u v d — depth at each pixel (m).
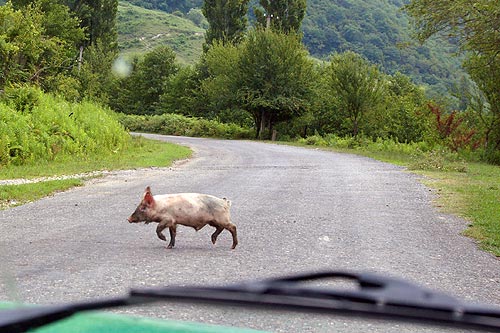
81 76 47.41
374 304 1.75
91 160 23.08
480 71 31.64
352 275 1.92
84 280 5.92
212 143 41.28
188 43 141.38
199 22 177.25
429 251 8.02
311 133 56.84
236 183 15.97
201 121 57.84
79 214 10.62
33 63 36.47
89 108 30.20
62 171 18.84
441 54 151.25
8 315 1.80
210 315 4.68
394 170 21.19
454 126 33.22
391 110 48.28
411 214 11.31
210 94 58.19
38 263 6.68
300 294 1.83
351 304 1.76
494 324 1.70
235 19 69.88
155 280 5.96
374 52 155.50
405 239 8.81
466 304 1.77
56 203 12.10
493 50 25.81
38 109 25.09
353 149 36.84
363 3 178.88
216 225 7.70
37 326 1.78
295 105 51.53
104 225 9.44
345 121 52.72
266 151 32.47
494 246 8.57
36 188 13.88
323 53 161.25
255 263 6.91
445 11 24.28
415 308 1.71
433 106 35.19
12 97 25.55
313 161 24.91
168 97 74.69
